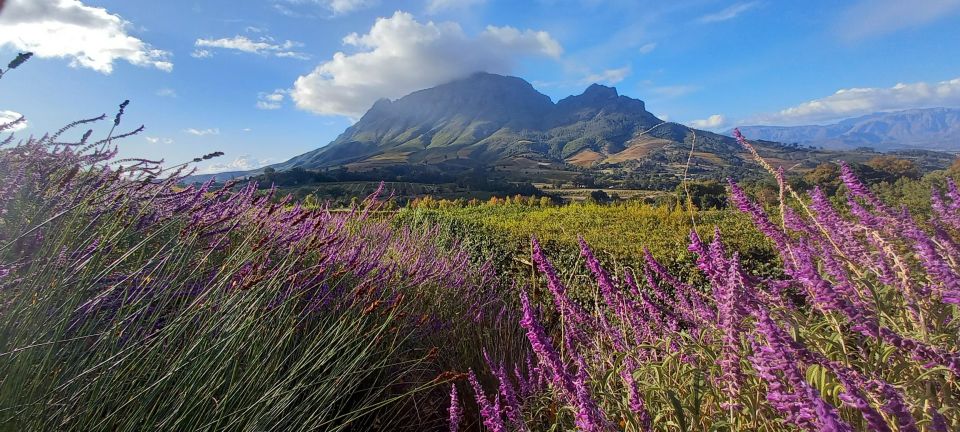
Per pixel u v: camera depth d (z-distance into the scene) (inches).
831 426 35.7
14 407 61.5
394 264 154.9
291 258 118.5
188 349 83.3
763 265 154.1
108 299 90.4
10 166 106.3
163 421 70.7
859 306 63.6
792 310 69.1
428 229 301.0
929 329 58.6
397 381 122.0
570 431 78.5
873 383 47.1
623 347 93.0
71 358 73.8
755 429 61.7
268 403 81.9
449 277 182.9
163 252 103.3
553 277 91.1
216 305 93.6
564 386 65.4
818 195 84.0
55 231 96.2
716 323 78.5
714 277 72.6
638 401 64.1
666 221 296.8
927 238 62.8
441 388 132.9
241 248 103.0
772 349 46.8
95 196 107.0
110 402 74.9
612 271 176.6
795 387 44.2
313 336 111.7
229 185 128.0
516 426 82.6
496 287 210.2
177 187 131.7
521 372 134.8
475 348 146.0
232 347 88.3
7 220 96.7
